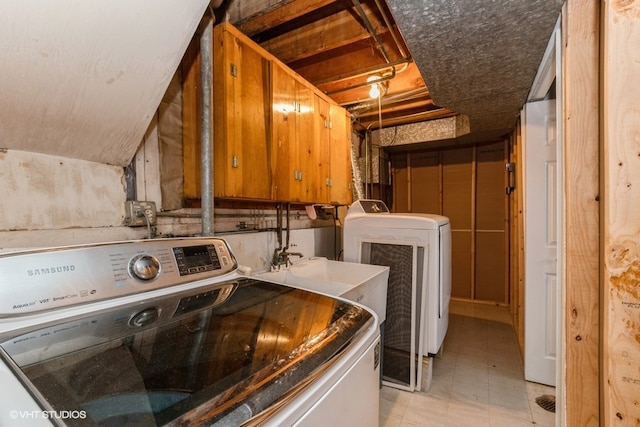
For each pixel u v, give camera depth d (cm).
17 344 65
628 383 106
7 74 85
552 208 217
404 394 206
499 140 389
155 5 96
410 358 214
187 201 162
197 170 155
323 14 204
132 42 99
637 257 105
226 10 167
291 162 198
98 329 76
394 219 229
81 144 117
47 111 99
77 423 44
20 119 96
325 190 243
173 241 113
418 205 459
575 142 127
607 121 109
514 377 226
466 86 197
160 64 111
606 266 110
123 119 118
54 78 93
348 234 246
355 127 384
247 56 162
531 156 226
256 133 167
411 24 134
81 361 62
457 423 176
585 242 126
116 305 88
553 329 215
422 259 217
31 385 51
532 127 225
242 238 197
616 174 107
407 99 304
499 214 406
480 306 399
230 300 103
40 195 110
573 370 129
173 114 157
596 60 122
